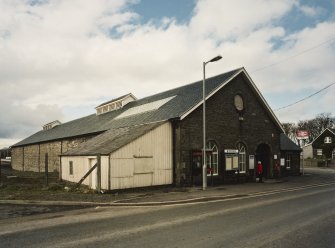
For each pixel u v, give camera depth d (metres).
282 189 18.92
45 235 8.21
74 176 21.36
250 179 23.72
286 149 30.56
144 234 8.16
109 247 7.05
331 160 58.31
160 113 22.30
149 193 16.72
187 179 19.83
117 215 11.02
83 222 9.83
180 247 6.96
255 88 24.30
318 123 86.56
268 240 7.43
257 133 24.72
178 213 11.23
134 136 18.55
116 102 34.72
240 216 10.41
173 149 20.05
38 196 15.43
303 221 9.47
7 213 11.55
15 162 53.69
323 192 17.38
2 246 7.29
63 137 35.00
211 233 8.16
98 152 18.00
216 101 22.05
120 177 17.36
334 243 7.18
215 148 21.88
